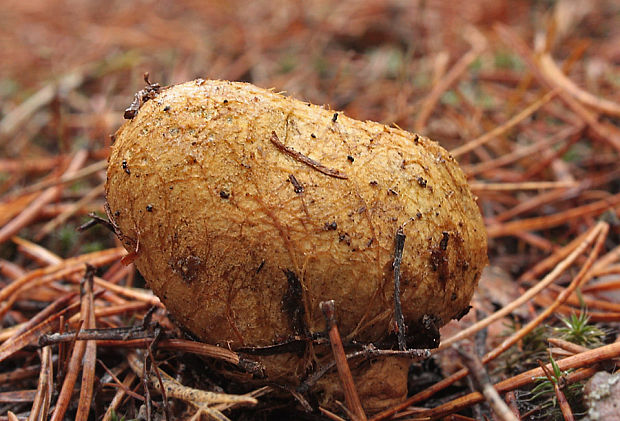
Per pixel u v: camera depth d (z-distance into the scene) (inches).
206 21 13.5
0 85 11.1
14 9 15.5
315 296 4.3
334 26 11.9
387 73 10.2
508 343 5.0
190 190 4.3
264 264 4.3
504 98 9.2
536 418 4.7
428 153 4.6
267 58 11.2
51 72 11.2
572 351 4.9
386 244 4.3
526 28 12.1
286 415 4.8
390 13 12.2
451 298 4.5
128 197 4.5
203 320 4.5
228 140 4.3
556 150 7.8
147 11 14.3
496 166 7.3
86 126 9.2
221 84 4.6
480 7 13.0
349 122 4.5
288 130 4.4
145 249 4.5
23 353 5.3
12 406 5.0
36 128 9.3
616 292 5.8
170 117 4.4
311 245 4.3
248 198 4.3
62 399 4.7
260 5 14.0
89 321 5.1
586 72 9.7
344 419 4.6
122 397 4.8
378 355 4.3
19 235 6.7
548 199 6.9
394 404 4.7
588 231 6.3
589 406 4.4
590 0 13.3
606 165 7.7
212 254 4.3
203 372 4.8
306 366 4.5
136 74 10.7
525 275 6.2
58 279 5.9
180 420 4.6
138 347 5.0
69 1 16.0
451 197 4.6
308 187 4.3
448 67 10.2
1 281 6.2
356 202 4.3
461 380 5.1
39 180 7.9
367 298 4.3
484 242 4.7
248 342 4.4
